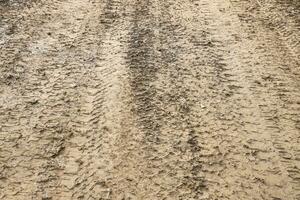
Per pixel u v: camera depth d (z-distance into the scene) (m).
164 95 2.90
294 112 2.79
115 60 3.22
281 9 3.99
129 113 2.75
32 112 2.73
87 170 2.37
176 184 2.29
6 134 2.56
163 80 3.03
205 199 2.22
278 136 2.61
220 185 2.29
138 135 2.59
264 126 2.68
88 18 3.78
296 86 3.02
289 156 2.48
